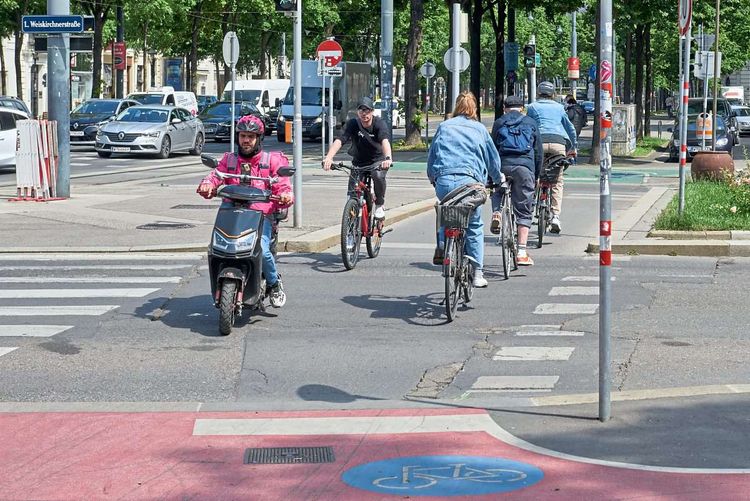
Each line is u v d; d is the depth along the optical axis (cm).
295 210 2147
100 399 1016
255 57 9669
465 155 1377
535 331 1298
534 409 948
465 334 1284
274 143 6344
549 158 2006
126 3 6900
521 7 5803
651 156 4906
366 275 1692
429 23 9575
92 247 1947
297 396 1024
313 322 1348
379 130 1772
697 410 934
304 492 750
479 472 785
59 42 2753
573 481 762
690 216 2067
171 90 6950
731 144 4872
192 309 1434
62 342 1245
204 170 4078
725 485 751
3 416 935
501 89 6238
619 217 2345
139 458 823
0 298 1511
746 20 7656
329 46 3750
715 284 1605
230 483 768
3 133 3806
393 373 1109
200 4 8225
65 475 785
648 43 6366
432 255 1906
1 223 2272
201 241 2003
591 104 10731
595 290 1558
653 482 759
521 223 1762
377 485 762
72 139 5331
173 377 1094
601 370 902
